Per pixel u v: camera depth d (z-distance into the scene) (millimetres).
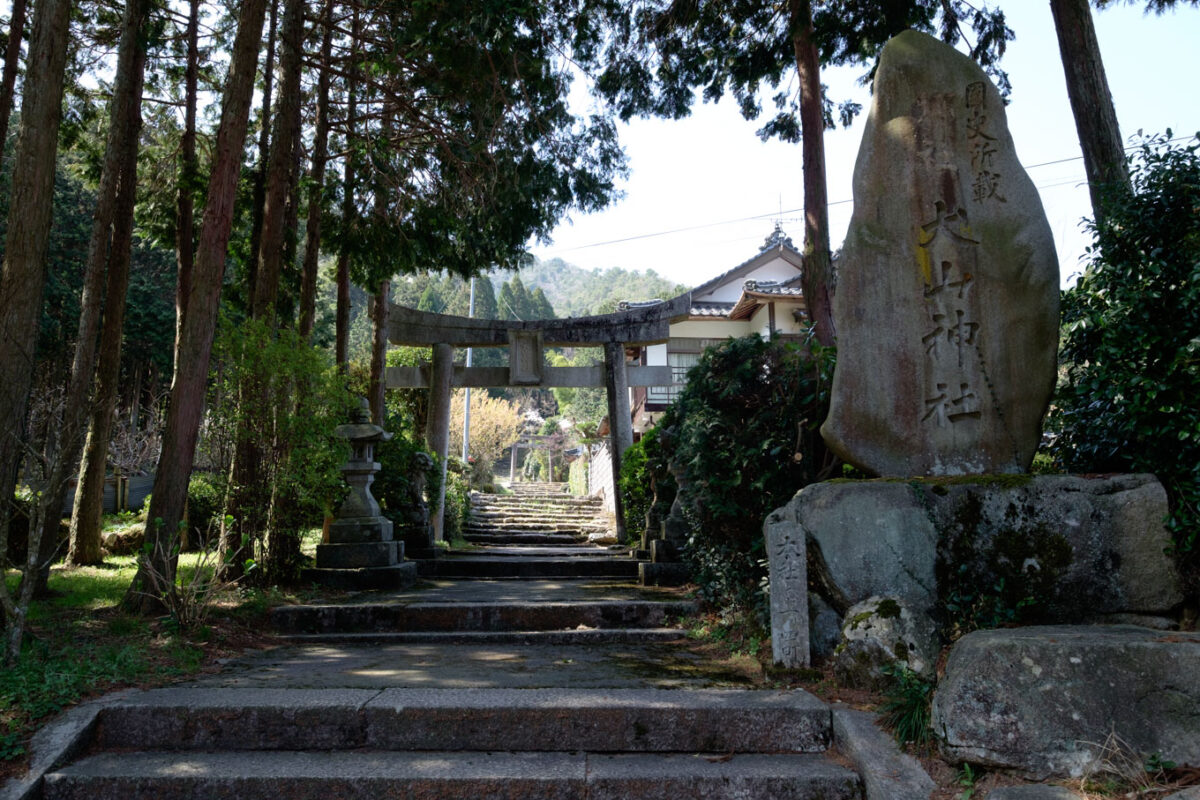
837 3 9055
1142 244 4594
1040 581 4402
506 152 9727
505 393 45438
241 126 6617
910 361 5070
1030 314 5016
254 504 7211
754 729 3803
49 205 5461
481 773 3457
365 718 3830
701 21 9602
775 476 5602
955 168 5211
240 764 3580
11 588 6992
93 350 7359
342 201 10055
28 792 3299
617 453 12328
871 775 3316
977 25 8586
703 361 5887
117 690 4191
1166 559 4277
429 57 8766
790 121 10367
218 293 6434
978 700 3252
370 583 7949
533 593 7594
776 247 21172
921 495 4578
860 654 4113
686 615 6312
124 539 10938
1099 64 6785
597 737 3805
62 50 5625
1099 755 3068
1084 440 5227
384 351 11797
